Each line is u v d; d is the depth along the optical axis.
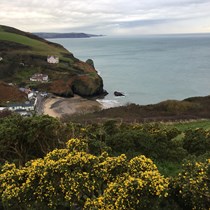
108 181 9.86
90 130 19.72
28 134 15.98
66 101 92.12
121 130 20.86
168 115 48.47
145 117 47.44
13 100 89.62
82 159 9.90
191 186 9.45
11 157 16.69
